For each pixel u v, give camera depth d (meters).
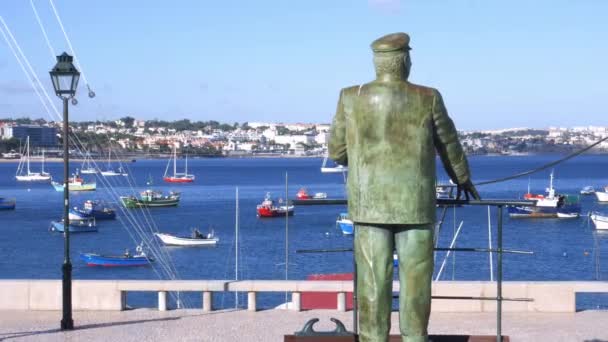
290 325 14.39
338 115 8.52
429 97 8.20
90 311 16.02
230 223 118.12
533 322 14.38
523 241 93.56
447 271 67.69
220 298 52.59
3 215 130.00
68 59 16.47
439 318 14.76
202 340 13.27
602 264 75.00
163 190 197.62
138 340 13.34
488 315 14.98
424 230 8.30
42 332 14.08
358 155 8.27
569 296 15.27
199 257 84.12
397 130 8.15
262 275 71.38
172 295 46.81
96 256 78.69
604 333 13.41
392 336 9.38
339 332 9.37
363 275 8.46
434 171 8.33
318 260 78.38
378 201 8.19
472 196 9.06
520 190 191.38
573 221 116.56
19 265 79.81
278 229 108.56
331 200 9.68
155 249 89.88
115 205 145.75
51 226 111.12
